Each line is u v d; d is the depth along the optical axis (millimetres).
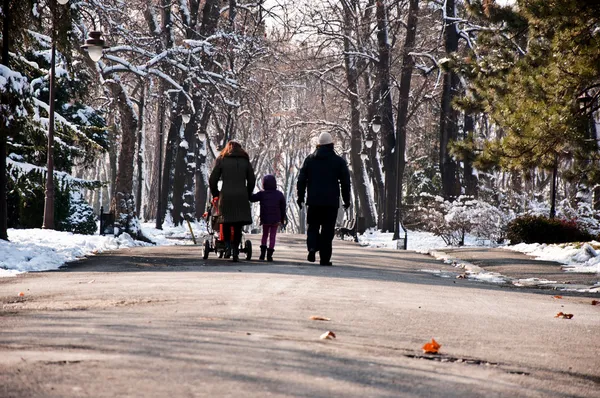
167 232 75250
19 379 7406
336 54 91562
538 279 26094
